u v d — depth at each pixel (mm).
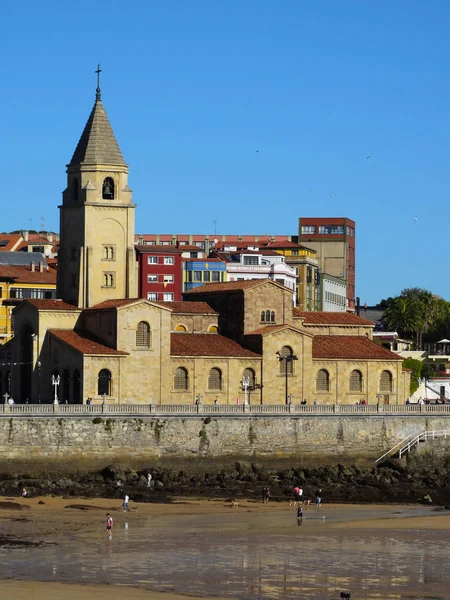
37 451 171625
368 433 194125
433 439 198500
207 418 182875
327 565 121562
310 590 112000
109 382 191250
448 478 186500
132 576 115812
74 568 118375
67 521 142125
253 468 184500
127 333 193500
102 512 148750
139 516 147250
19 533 134625
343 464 191750
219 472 182125
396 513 155250
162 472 175375
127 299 198375
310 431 189875
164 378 196125
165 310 196500
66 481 167125
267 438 186750
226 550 127750
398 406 197875
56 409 173125
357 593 111312
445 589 113125
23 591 108875
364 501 165375
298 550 128375
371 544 132125
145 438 178750
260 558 124125
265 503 160500
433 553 127812
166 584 113312
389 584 114562
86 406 175250
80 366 189250
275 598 109250
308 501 162875
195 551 126938
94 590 110125
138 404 181500
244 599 108875
